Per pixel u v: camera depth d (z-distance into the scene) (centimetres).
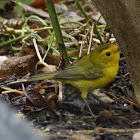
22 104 977
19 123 708
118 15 839
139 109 986
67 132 837
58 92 1065
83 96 1002
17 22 1518
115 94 1059
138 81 940
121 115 941
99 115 907
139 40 848
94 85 994
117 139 795
